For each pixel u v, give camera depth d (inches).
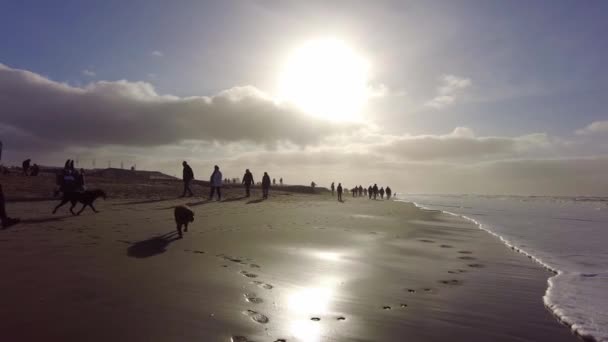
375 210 859.4
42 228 341.4
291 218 540.4
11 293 159.5
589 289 213.8
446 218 729.6
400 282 218.8
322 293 189.5
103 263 220.1
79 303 152.5
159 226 380.8
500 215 915.4
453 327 151.4
